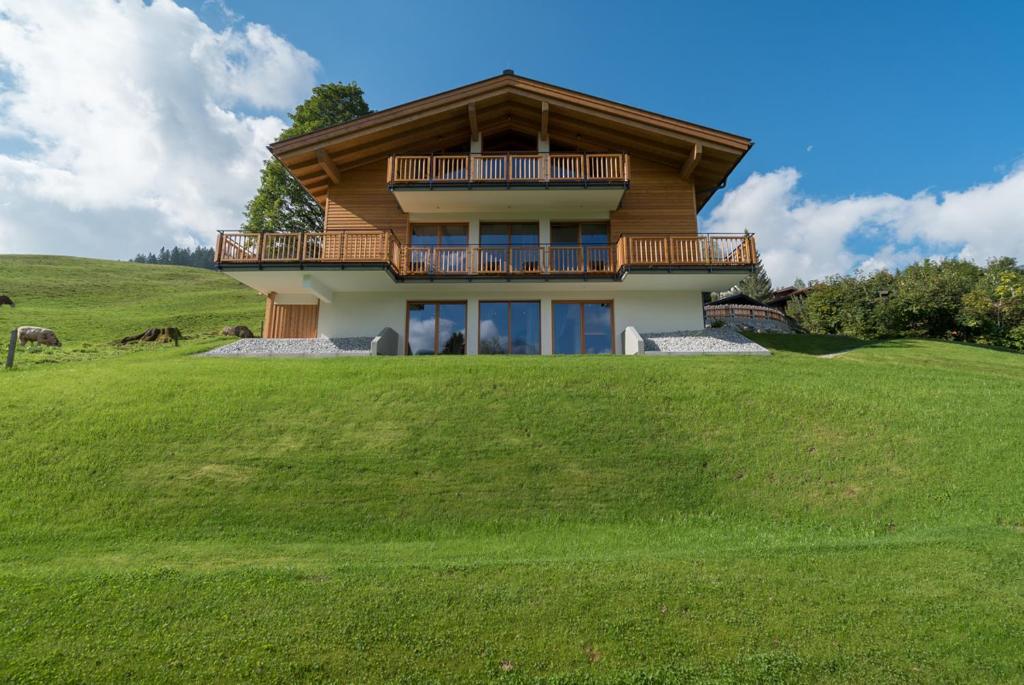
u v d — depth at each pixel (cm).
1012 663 473
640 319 1978
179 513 826
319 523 813
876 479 920
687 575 617
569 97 1933
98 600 560
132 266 5822
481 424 1095
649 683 454
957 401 1170
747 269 1794
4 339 2377
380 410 1145
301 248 1795
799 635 510
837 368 1436
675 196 2059
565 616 539
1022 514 806
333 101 3600
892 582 599
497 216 2059
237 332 2634
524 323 1989
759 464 974
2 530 771
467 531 804
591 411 1144
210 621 526
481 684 453
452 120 2044
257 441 1026
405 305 1983
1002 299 2555
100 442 1006
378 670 466
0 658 471
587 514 853
